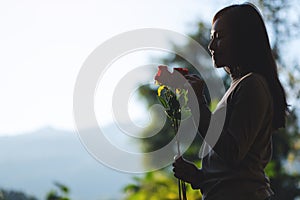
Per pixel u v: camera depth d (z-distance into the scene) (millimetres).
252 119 2379
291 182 7941
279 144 9500
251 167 2424
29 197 5348
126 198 5426
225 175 2418
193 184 2500
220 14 2572
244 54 2525
